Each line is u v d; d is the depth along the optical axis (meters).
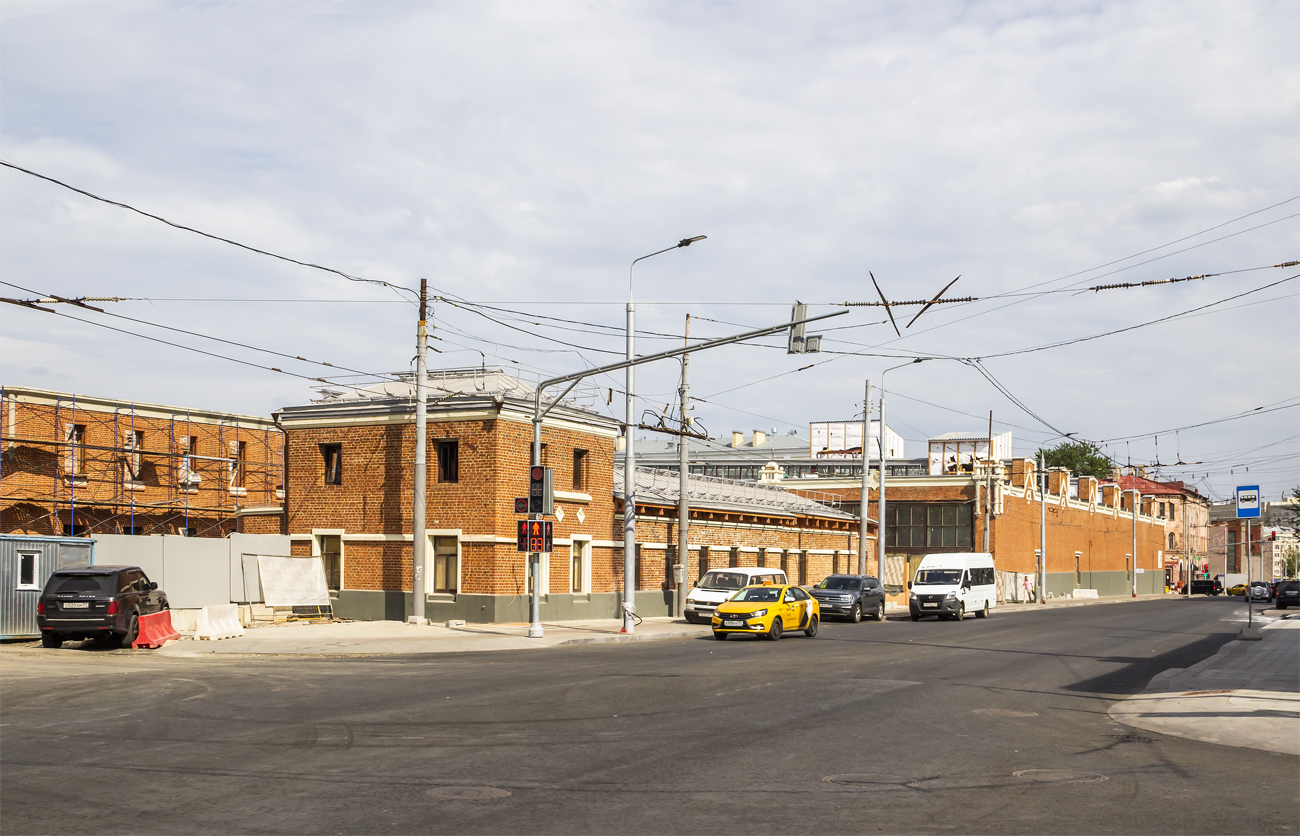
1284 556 121.31
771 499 53.34
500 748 10.95
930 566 44.22
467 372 36.03
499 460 31.59
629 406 30.30
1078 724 13.70
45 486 38.56
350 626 29.81
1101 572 88.06
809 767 10.22
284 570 32.25
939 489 67.81
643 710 13.95
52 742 10.91
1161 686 18.14
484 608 31.27
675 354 24.84
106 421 41.41
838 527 58.09
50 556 25.84
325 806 8.26
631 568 29.66
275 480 48.91
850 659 22.11
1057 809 8.57
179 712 13.14
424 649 23.84
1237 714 14.14
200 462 45.19
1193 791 9.34
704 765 10.21
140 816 7.85
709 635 30.73
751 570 36.97
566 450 34.66
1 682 16.22
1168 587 111.88
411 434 33.06
